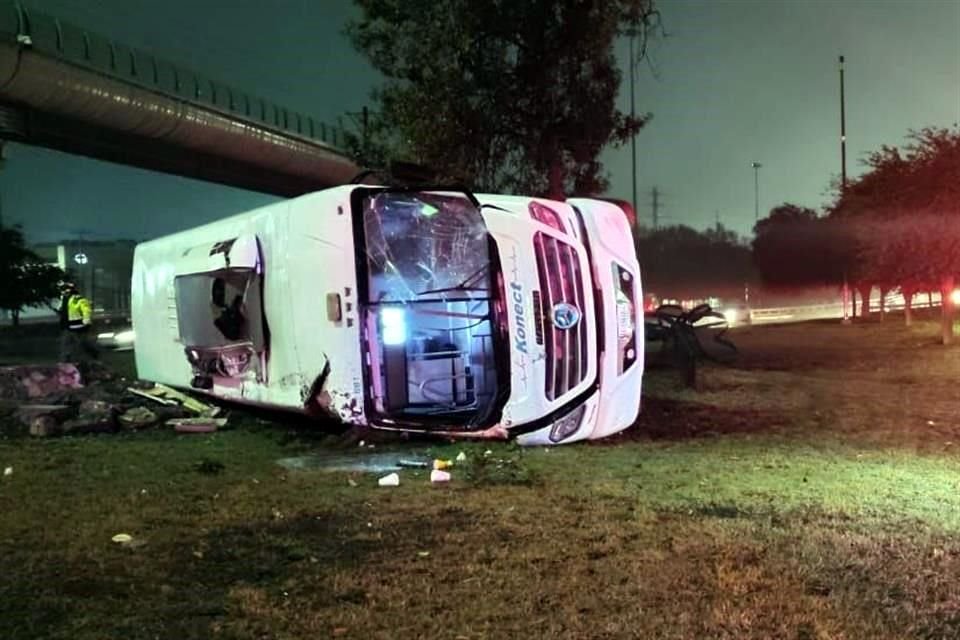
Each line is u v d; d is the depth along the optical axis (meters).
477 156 13.99
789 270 55.31
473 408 9.63
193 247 12.35
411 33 13.82
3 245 45.66
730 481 8.05
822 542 5.89
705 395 14.53
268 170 49.62
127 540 5.96
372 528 6.32
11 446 9.85
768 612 4.65
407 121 13.84
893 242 24.72
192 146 43.12
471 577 5.23
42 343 36.22
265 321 10.15
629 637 4.37
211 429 11.07
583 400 9.59
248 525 6.38
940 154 23.39
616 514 6.71
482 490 7.60
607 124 14.27
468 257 9.52
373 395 9.16
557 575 5.27
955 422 11.84
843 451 9.77
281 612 4.68
